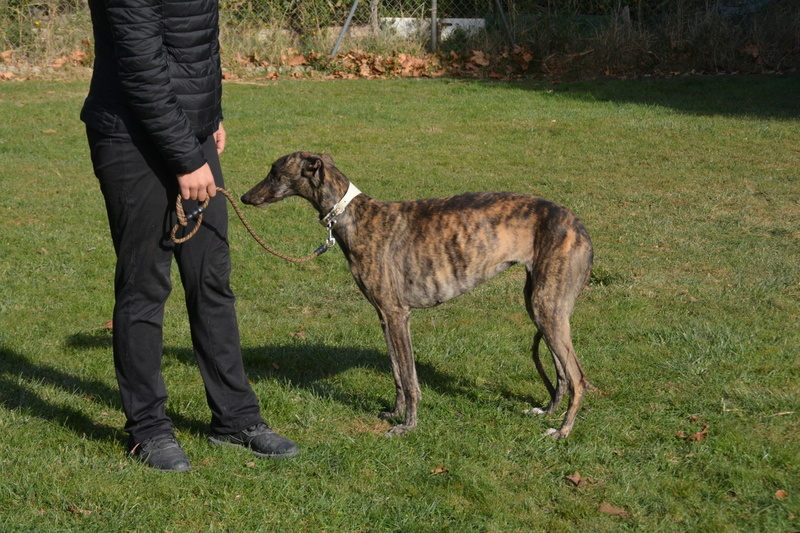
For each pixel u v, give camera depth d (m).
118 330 3.52
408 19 15.55
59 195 8.33
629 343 4.96
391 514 3.28
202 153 3.27
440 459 3.70
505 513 3.28
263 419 3.99
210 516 3.27
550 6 15.69
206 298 3.58
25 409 4.11
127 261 3.43
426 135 10.88
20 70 14.23
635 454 3.71
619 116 11.75
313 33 15.27
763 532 3.12
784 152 9.68
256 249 6.94
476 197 3.93
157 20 3.07
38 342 5.05
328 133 10.99
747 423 3.94
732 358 4.69
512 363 4.81
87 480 3.45
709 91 13.30
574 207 7.85
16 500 3.32
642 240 6.93
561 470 3.59
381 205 3.94
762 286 5.80
